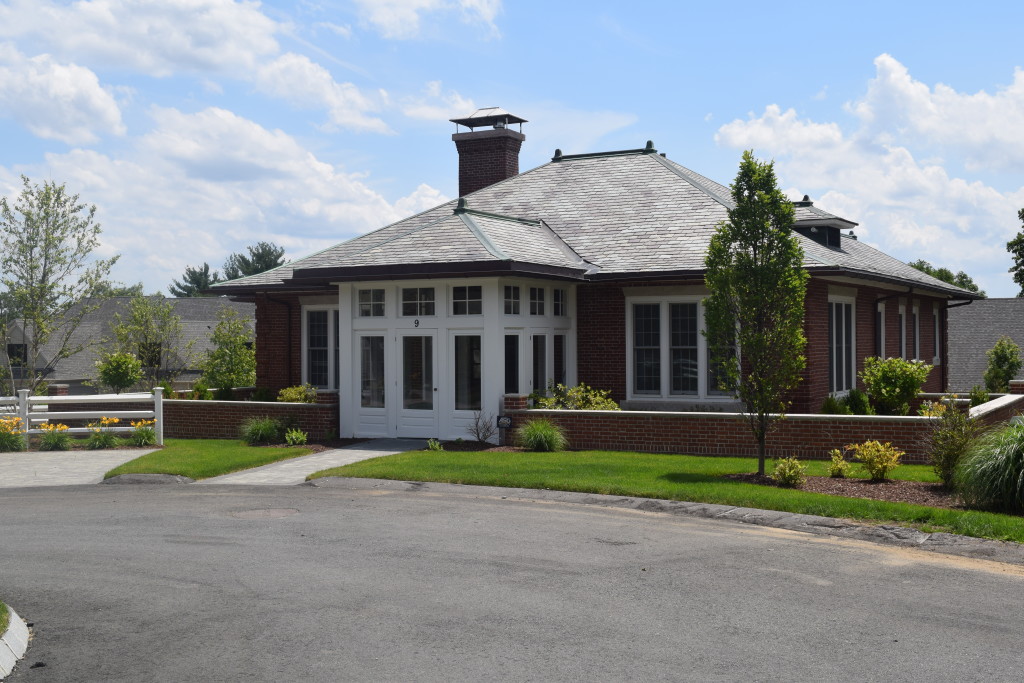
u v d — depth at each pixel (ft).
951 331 148.05
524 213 84.58
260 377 88.17
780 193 49.93
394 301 68.54
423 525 40.19
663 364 71.26
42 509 44.75
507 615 27.55
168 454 62.13
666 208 79.71
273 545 36.60
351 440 68.64
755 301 49.80
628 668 23.24
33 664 23.72
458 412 66.54
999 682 22.30
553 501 45.75
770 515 41.34
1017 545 35.86
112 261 113.91
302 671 23.15
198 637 25.75
